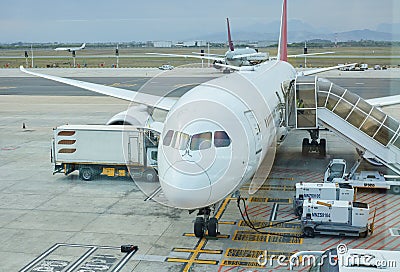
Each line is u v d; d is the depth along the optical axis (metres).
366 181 20.08
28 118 41.16
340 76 69.69
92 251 14.97
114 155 22.17
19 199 20.12
